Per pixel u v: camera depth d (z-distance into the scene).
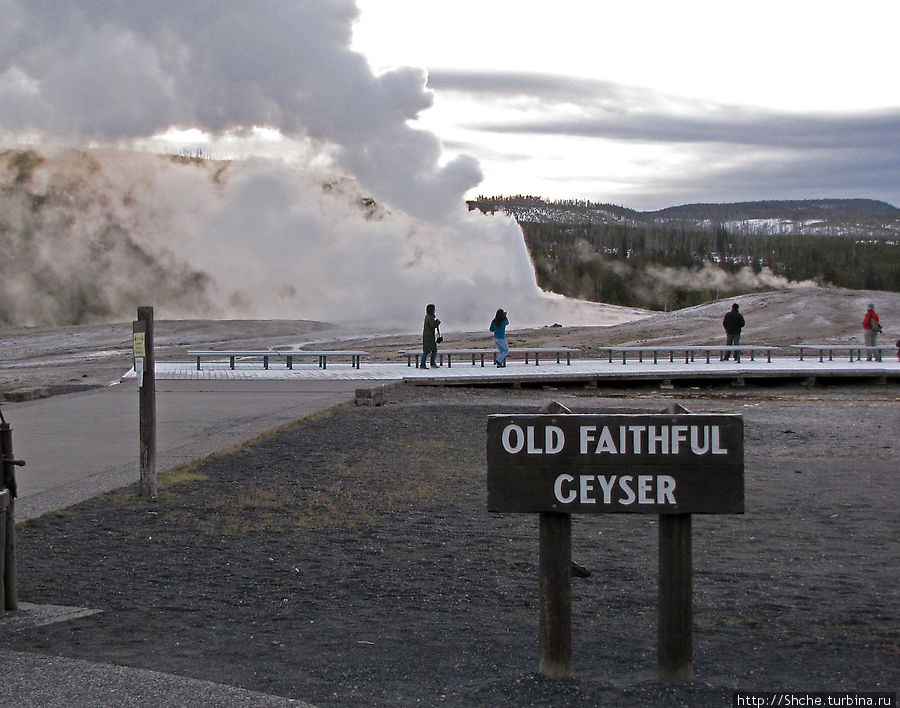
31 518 10.61
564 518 5.98
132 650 6.62
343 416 20.81
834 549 10.13
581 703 5.71
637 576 9.01
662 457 5.74
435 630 7.31
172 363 38.59
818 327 49.50
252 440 16.64
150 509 11.30
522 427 5.82
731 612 7.92
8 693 5.60
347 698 5.79
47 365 41.75
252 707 5.43
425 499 12.47
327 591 8.40
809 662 6.68
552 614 6.09
